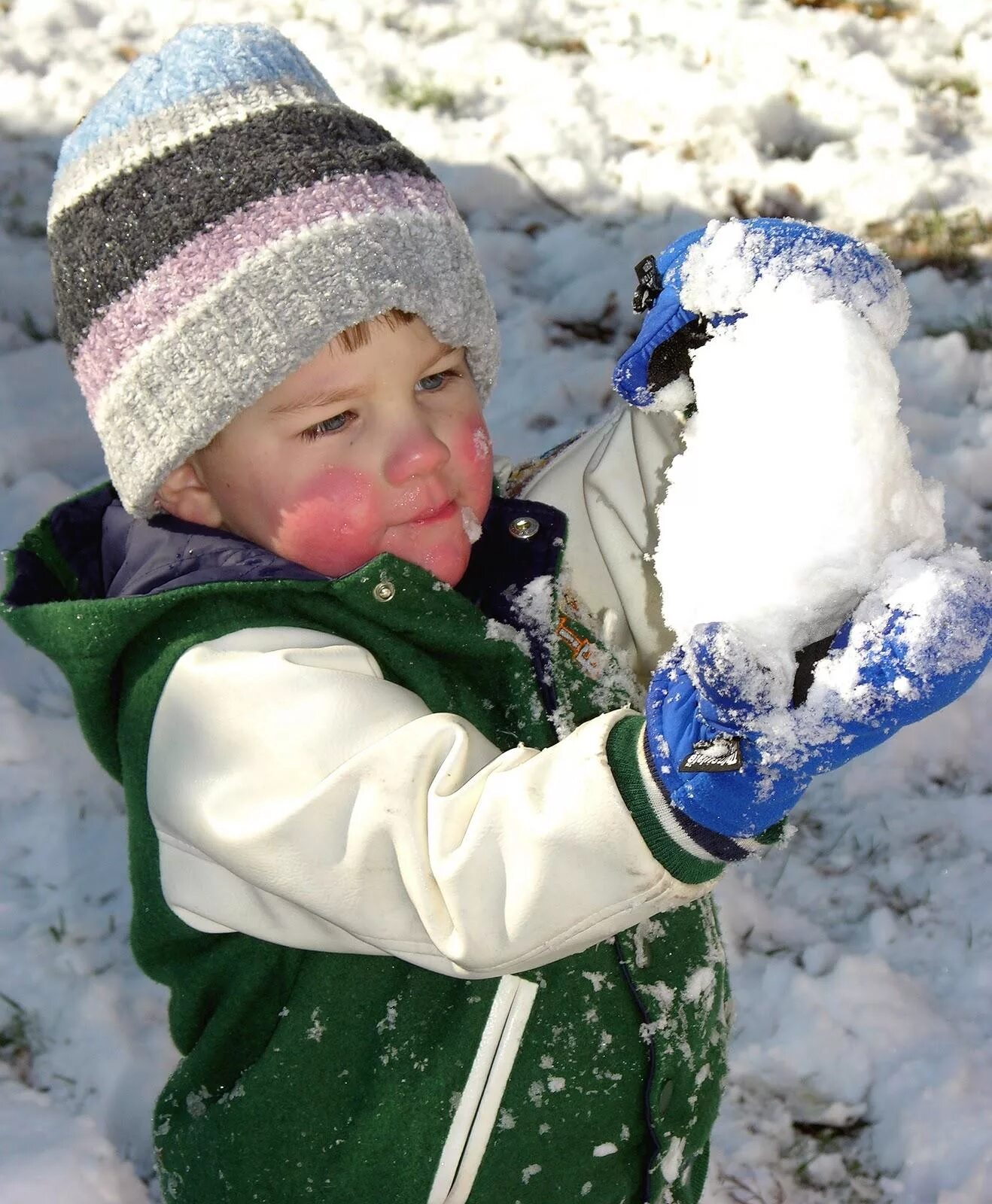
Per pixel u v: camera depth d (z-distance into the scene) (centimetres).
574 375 350
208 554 132
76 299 132
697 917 147
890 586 97
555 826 109
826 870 259
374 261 125
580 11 450
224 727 121
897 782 273
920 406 340
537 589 141
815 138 406
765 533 99
